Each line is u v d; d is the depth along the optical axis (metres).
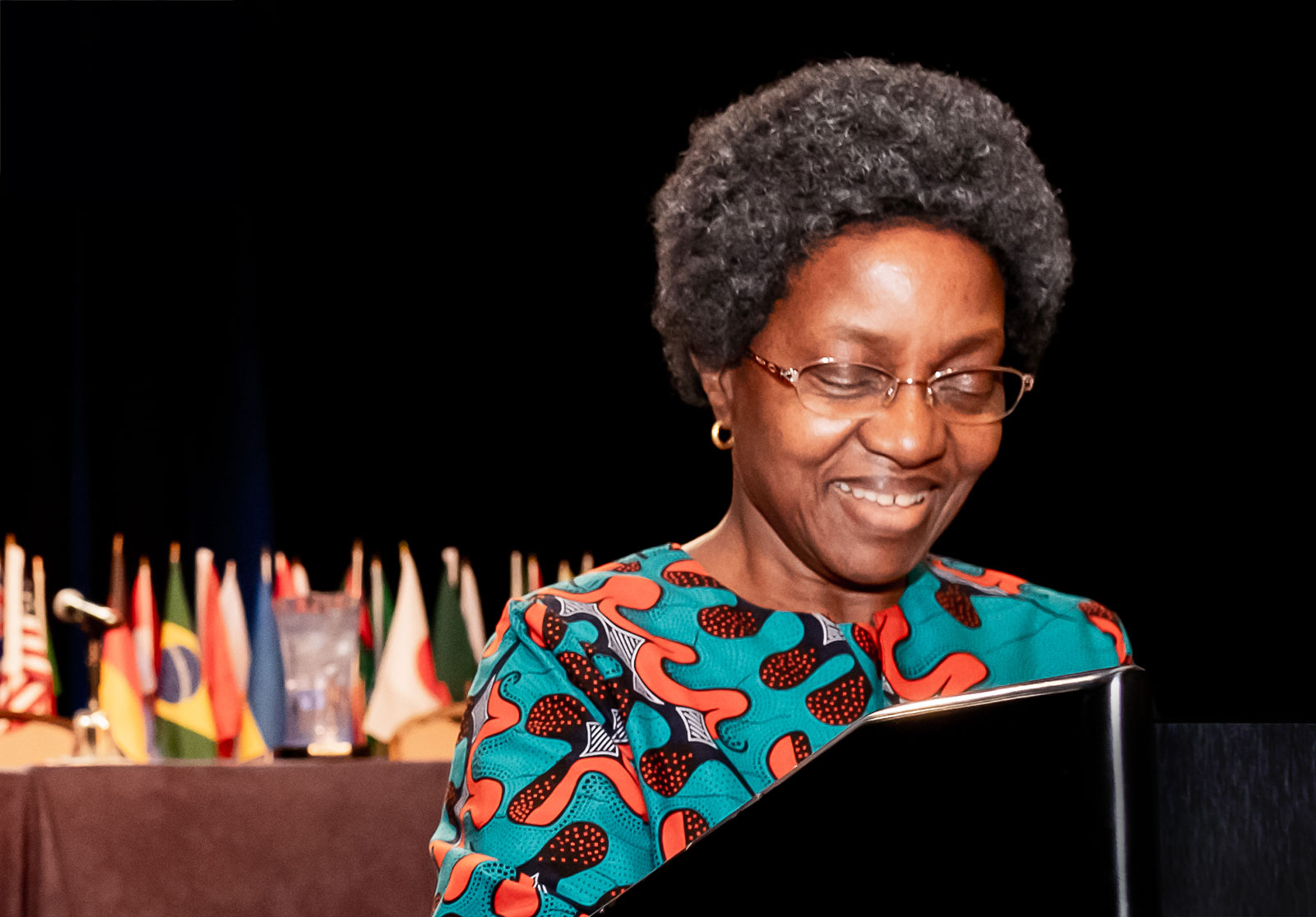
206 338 6.37
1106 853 0.33
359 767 2.38
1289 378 6.04
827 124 0.86
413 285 6.56
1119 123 5.91
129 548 6.20
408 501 6.56
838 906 0.37
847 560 0.86
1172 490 6.25
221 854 2.31
